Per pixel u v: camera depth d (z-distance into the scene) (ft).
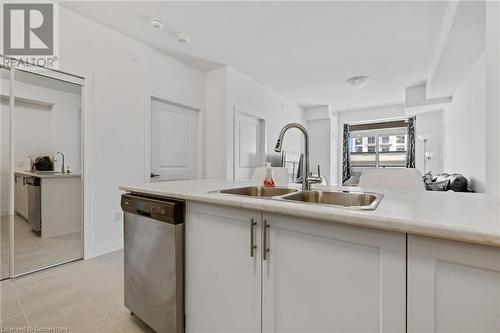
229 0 7.14
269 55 10.75
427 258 2.18
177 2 7.23
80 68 7.85
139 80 9.56
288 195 4.12
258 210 3.26
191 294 4.06
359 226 2.52
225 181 6.59
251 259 3.36
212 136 12.40
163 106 10.87
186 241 4.11
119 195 8.89
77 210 7.95
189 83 11.74
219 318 3.72
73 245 7.89
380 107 20.38
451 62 9.85
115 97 8.79
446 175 12.21
